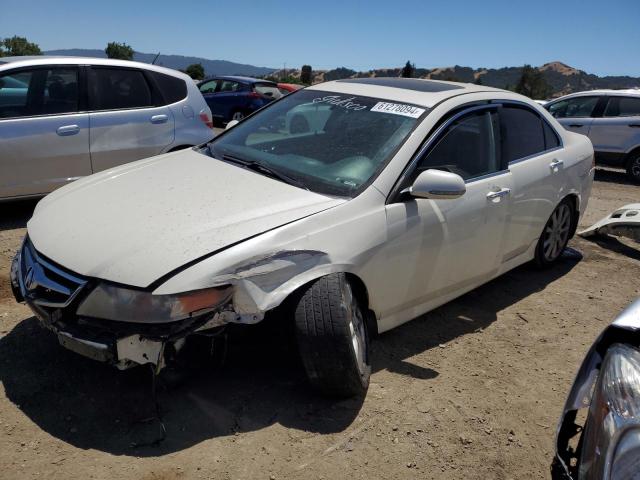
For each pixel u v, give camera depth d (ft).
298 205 10.50
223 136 14.53
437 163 12.36
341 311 9.64
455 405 10.81
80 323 9.05
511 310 15.17
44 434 9.04
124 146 20.49
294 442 9.34
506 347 13.21
